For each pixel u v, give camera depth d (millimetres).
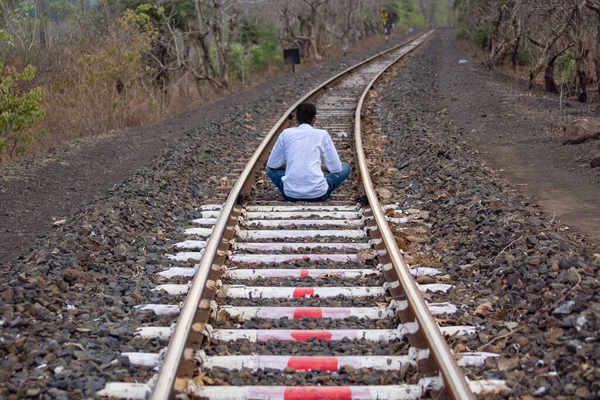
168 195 9062
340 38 51562
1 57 15062
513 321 5016
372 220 7664
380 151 11945
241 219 7812
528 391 3975
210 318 5137
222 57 25625
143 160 11812
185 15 26219
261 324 5121
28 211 8594
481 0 35156
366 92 19547
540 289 5270
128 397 4027
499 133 13758
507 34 28609
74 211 8523
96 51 17453
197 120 16484
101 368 4309
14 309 5082
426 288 5789
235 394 4016
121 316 5250
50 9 20656
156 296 5695
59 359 4336
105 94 16453
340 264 6488
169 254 6867
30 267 6098
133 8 23516
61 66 16891
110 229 7215
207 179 10250
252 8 38438
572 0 16656
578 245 6383
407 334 4758
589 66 18078
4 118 11680
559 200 8492
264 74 33094
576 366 4078
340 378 4289
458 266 6242
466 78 25828
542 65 20609
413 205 8500
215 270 6047
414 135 13031
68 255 6367
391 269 6047
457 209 7859
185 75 24141
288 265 6445
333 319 5238
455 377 3818
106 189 9844
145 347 4676
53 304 5355
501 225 7004
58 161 11383
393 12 77250
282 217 8039
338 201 8789
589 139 11961
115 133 14766
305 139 8711
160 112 18391
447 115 16656
